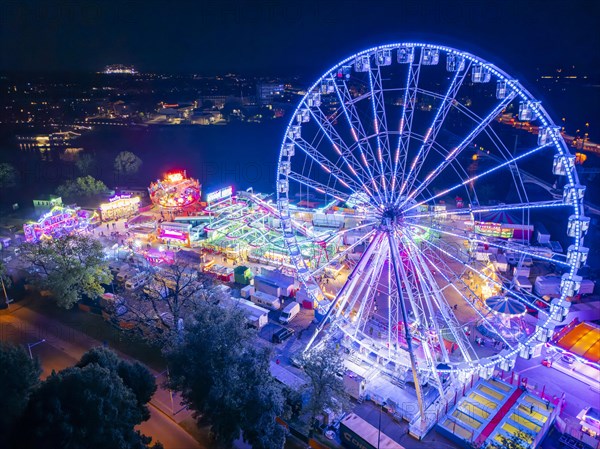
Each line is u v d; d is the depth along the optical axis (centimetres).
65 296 7912
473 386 6431
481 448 5422
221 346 5316
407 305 8400
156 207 13275
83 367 4894
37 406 4234
